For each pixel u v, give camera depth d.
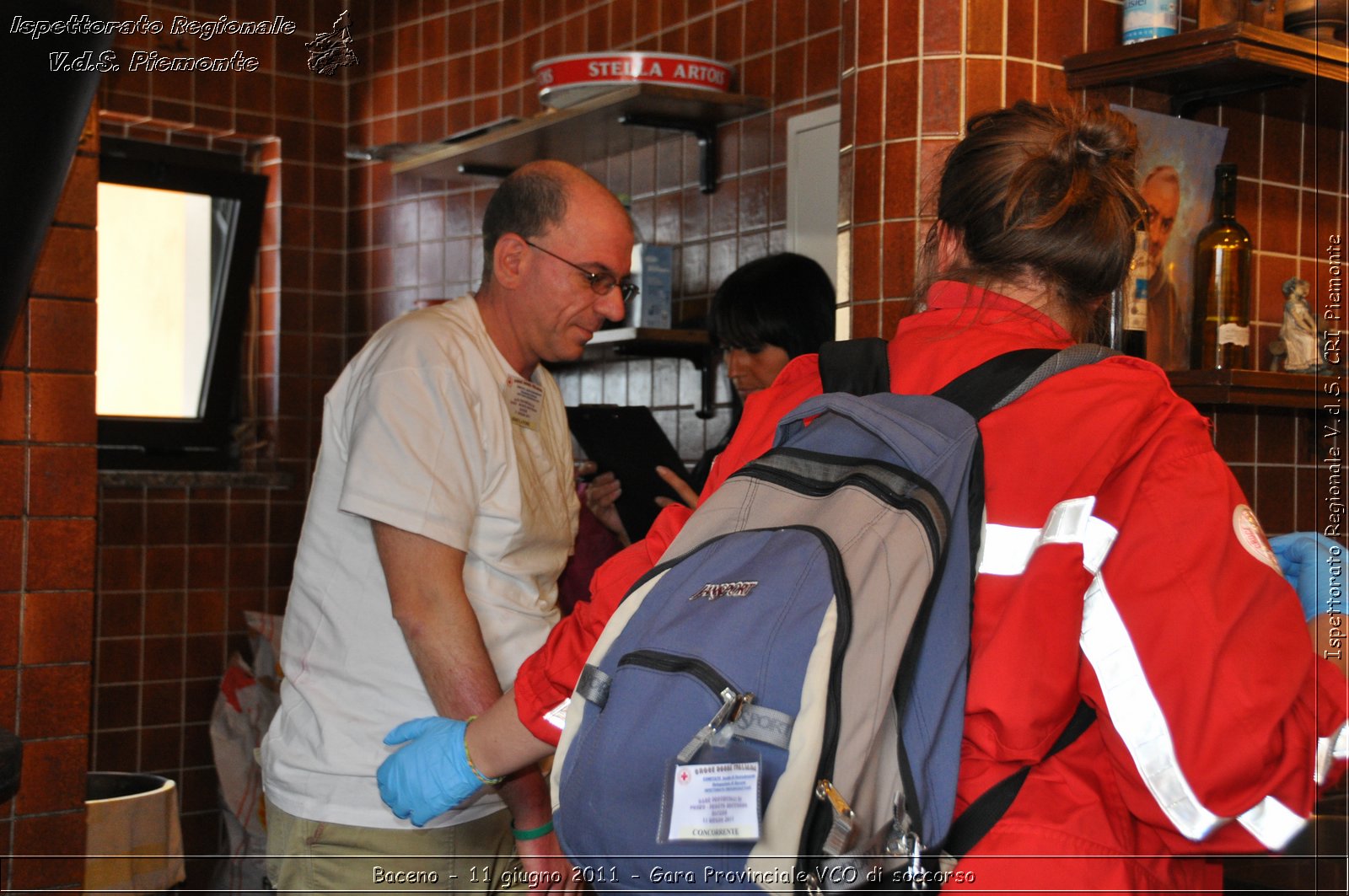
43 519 1.95
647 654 0.80
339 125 4.21
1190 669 0.78
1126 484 0.83
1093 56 1.76
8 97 1.08
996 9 1.76
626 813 0.79
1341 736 0.86
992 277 0.95
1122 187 0.94
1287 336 1.96
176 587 3.89
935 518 0.81
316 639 1.50
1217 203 1.86
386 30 4.07
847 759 0.76
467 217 3.74
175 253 4.02
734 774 0.76
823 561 0.79
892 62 1.78
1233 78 1.75
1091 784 0.84
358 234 4.19
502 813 1.52
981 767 0.84
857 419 0.87
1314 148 2.06
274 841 1.51
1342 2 1.77
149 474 3.79
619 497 2.34
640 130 2.98
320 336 4.20
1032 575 0.81
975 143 0.97
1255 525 0.84
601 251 1.54
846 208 1.86
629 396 3.22
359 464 1.40
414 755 1.07
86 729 1.99
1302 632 0.81
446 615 1.38
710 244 2.98
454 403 1.45
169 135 4.00
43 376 1.94
